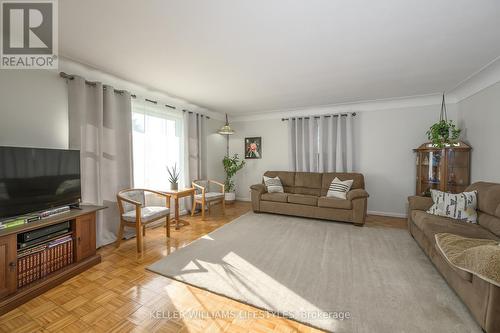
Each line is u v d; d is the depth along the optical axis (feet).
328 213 12.57
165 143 13.17
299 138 16.31
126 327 4.83
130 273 7.11
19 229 5.71
